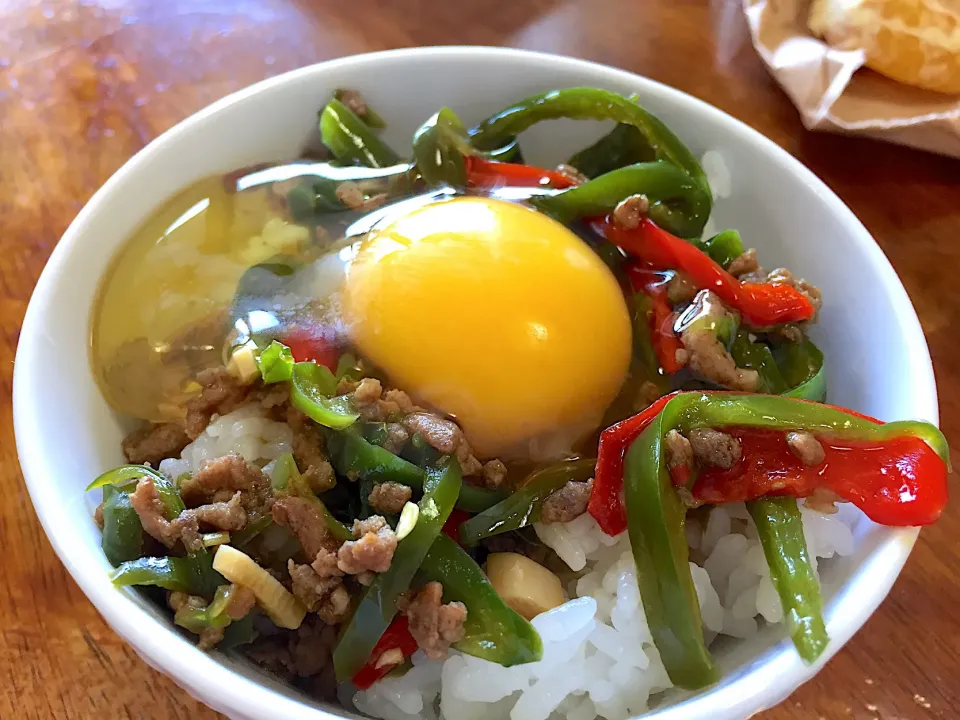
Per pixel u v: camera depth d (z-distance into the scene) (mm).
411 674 90
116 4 169
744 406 89
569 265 103
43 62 156
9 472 108
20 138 143
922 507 82
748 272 111
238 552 81
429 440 90
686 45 167
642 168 114
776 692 74
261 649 88
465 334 96
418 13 170
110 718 91
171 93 152
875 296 104
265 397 98
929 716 96
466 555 87
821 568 91
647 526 84
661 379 104
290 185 115
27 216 132
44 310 94
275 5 170
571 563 94
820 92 148
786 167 117
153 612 79
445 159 115
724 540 98
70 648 96
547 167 138
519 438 99
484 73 128
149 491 83
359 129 122
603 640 91
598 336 102
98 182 138
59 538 78
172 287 105
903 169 148
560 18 171
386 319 98
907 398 93
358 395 93
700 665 81
